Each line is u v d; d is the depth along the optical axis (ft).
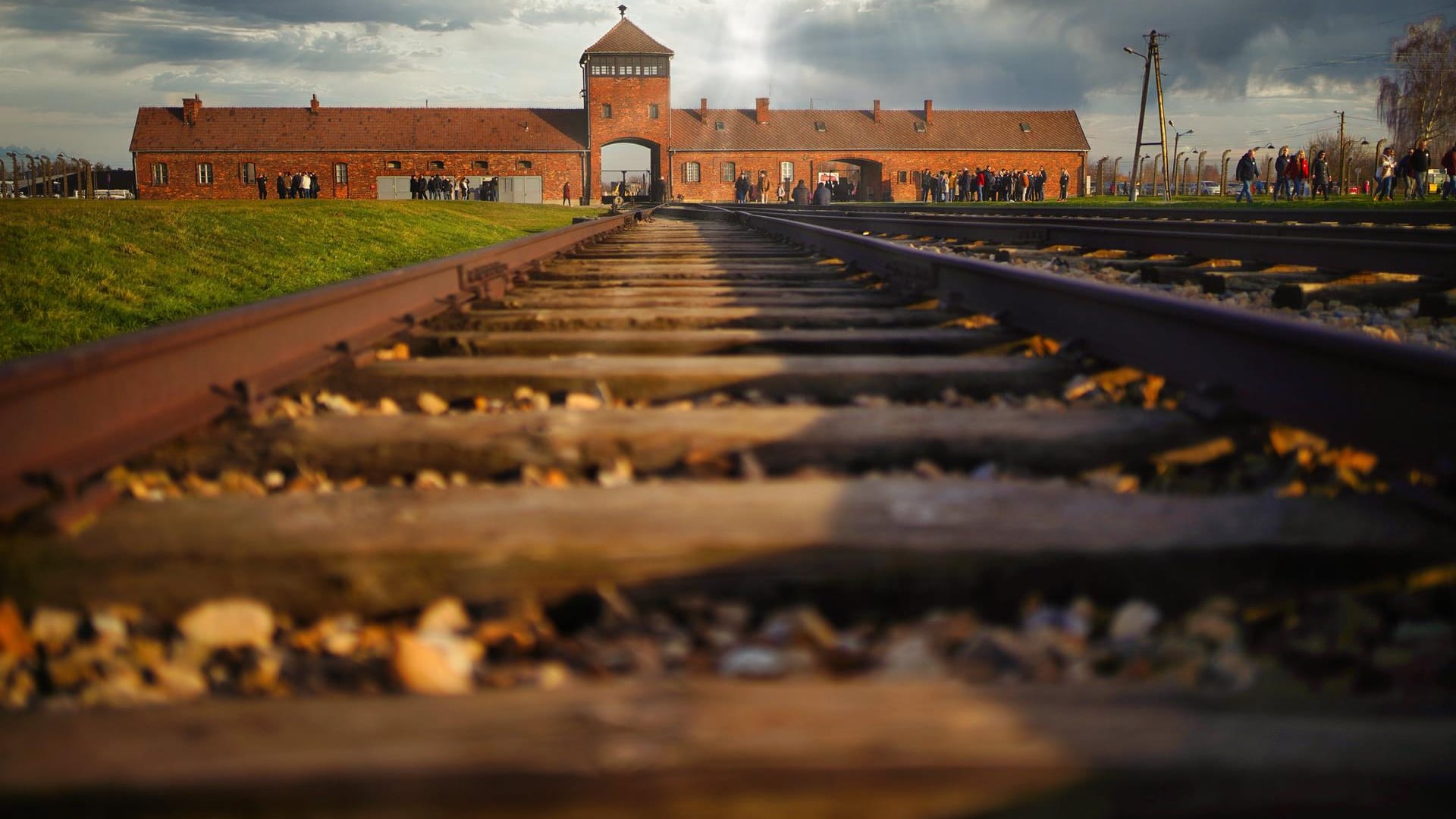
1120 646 5.45
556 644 5.51
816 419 9.41
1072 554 5.89
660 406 11.50
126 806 3.59
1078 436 8.79
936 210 105.09
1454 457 6.86
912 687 4.28
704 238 51.24
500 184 253.03
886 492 6.95
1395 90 211.61
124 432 8.32
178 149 244.01
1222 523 6.32
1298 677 5.19
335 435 8.94
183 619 5.77
